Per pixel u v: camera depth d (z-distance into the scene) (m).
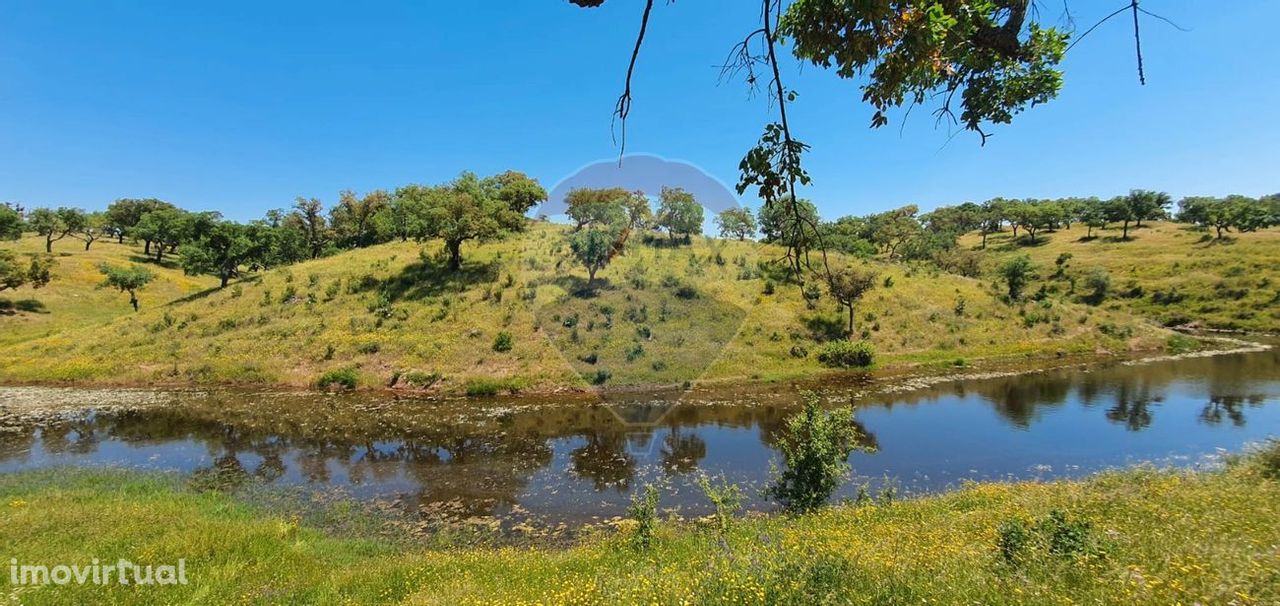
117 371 30.80
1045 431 20.81
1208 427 20.83
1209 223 79.75
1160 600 3.98
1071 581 4.72
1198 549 5.07
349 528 13.16
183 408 25.02
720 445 19.53
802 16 2.74
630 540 10.67
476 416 23.45
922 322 39.00
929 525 8.77
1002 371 31.84
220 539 10.27
